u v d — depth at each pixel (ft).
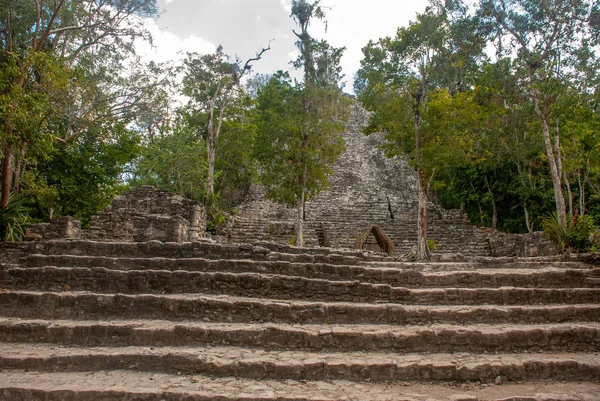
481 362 21.25
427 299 28.91
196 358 20.56
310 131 65.31
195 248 34.96
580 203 64.44
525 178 78.95
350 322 25.53
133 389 18.12
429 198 100.32
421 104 52.34
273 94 100.07
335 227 75.25
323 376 20.34
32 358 20.53
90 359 20.75
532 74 54.24
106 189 84.17
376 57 52.85
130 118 62.49
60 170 74.18
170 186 80.79
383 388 19.58
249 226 75.41
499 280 32.32
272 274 31.48
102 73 62.80
